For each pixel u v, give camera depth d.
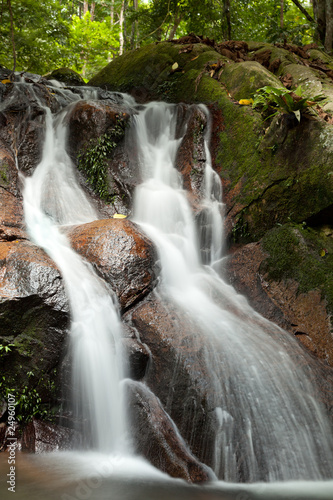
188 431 4.60
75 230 6.29
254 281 6.65
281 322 6.10
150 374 5.07
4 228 5.91
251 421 4.58
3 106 8.44
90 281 5.44
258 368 4.98
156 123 9.31
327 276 6.29
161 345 5.09
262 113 7.95
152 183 8.35
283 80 9.16
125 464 4.46
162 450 4.41
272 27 14.73
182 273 6.65
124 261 5.74
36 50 15.55
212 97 9.07
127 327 5.36
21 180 7.54
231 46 10.85
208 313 5.82
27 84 9.04
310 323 5.98
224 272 7.09
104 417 4.89
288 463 4.44
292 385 4.94
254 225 7.43
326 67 10.19
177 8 15.55
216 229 7.66
